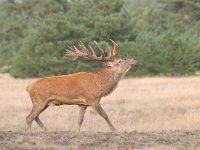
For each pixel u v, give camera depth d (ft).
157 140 131.44
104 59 162.30
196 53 522.06
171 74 510.58
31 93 159.63
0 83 441.27
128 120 186.91
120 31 542.16
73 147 122.31
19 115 207.41
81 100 157.89
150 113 207.62
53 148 120.88
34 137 129.80
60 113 210.59
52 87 158.10
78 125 158.92
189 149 123.34
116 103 250.78
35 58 521.24
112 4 560.61
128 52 502.79
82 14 547.08
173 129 154.10
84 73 159.74
